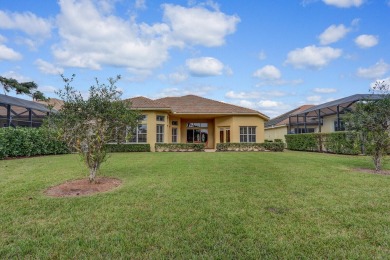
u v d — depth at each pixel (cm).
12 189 628
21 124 2353
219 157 1454
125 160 1278
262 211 466
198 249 328
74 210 474
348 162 1185
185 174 845
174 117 2567
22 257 310
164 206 496
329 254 315
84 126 687
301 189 629
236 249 328
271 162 1188
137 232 378
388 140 893
